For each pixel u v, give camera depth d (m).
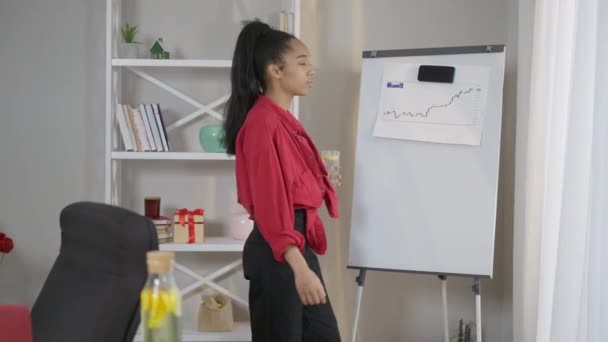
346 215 4.11
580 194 2.83
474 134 3.56
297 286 2.60
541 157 3.35
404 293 4.15
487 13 4.08
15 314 1.52
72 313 1.64
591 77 2.78
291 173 2.69
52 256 4.07
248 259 2.79
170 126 3.93
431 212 3.59
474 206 3.55
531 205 3.38
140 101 4.04
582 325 2.71
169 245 3.71
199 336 3.77
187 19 4.04
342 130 4.09
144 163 4.07
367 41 4.09
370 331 4.15
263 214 2.62
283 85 2.87
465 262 3.55
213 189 4.08
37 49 4.02
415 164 3.62
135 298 1.52
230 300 3.99
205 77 4.05
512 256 3.98
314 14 4.08
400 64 3.69
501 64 3.57
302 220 2.76
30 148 4.05
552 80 3.26
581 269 2.86
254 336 2.79
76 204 1.80
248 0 4.04
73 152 4.05
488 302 4.13
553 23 3.23
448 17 4.08
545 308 3.21
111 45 3.73
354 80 4.09
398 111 3.66
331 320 2.83
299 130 2.82
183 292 3.87
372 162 3.68
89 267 1.65
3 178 4.05
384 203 3.65
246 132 2.72
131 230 1.54
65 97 4.04
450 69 3.61
